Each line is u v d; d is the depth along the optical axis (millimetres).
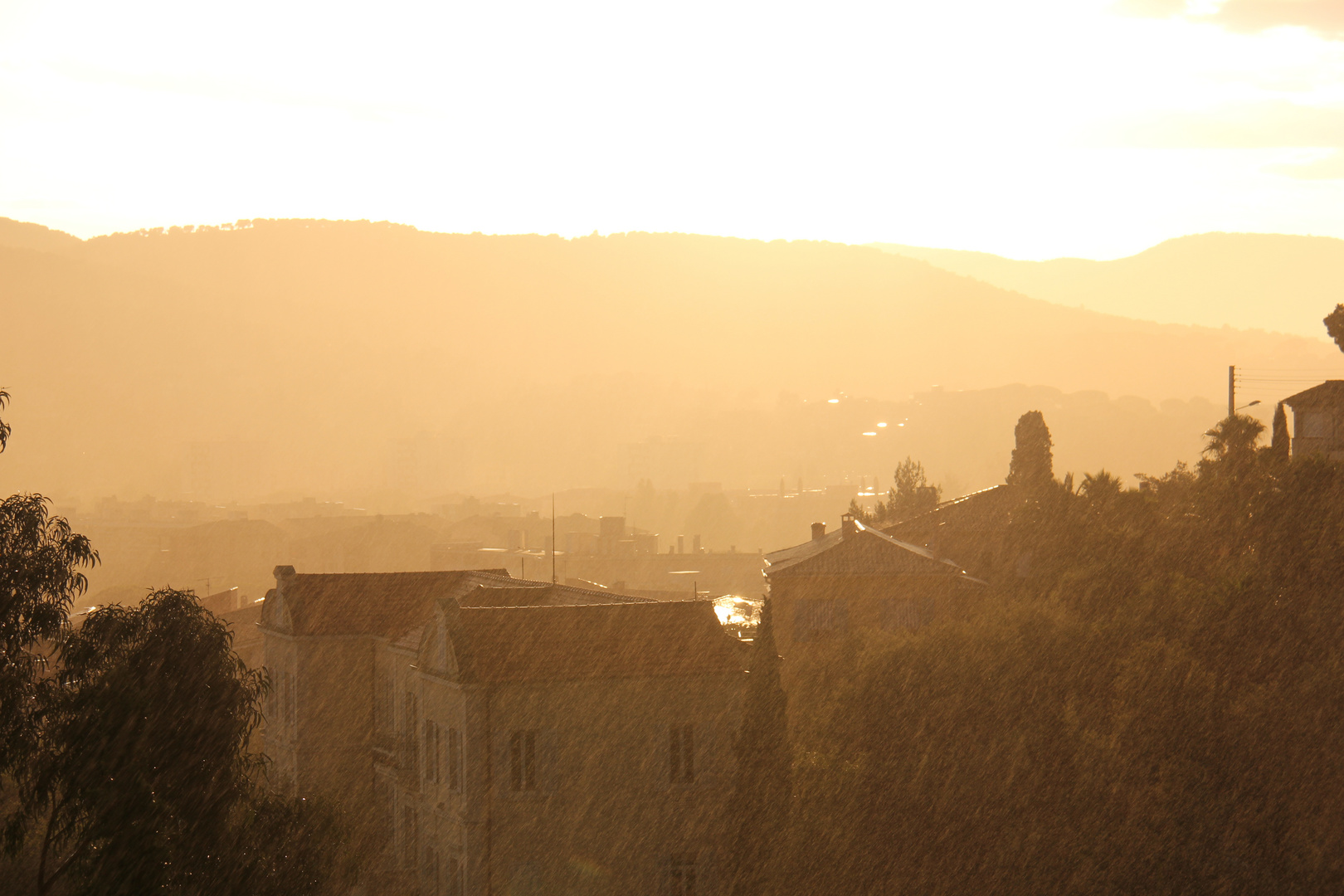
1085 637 72438
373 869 67562
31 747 48062
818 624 94312
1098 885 62438
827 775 64000
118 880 46844
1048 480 110125
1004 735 67188
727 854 59438
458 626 59938
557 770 58781
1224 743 66688
